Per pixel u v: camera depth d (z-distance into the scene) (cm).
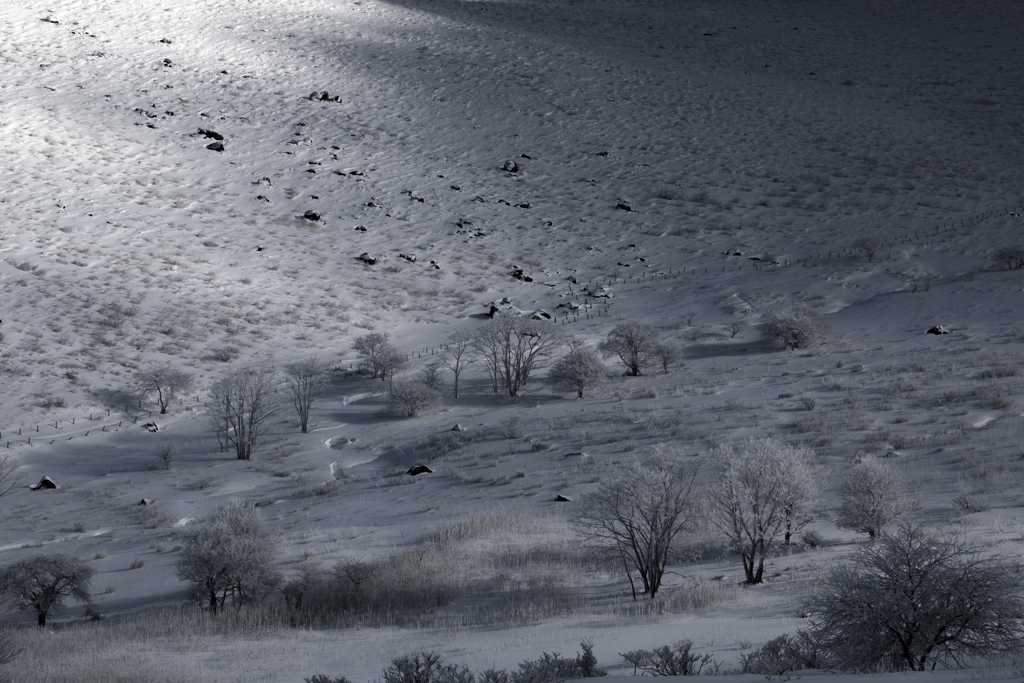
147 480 3447
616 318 5831
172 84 9956
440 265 7044
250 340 5359
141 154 8162
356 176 8738
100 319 5181
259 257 6675
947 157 9438
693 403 3825
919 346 4466
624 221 8181
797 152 9875
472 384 4853
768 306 5803
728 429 3219
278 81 10775
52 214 6519
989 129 10362
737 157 9788
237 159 8612
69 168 7406
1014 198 7950
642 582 1755
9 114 8056
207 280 6081
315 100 10425
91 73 9675
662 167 9544
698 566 1862
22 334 4816
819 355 4600
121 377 4656
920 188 8519
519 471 3016
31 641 1544
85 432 4072
